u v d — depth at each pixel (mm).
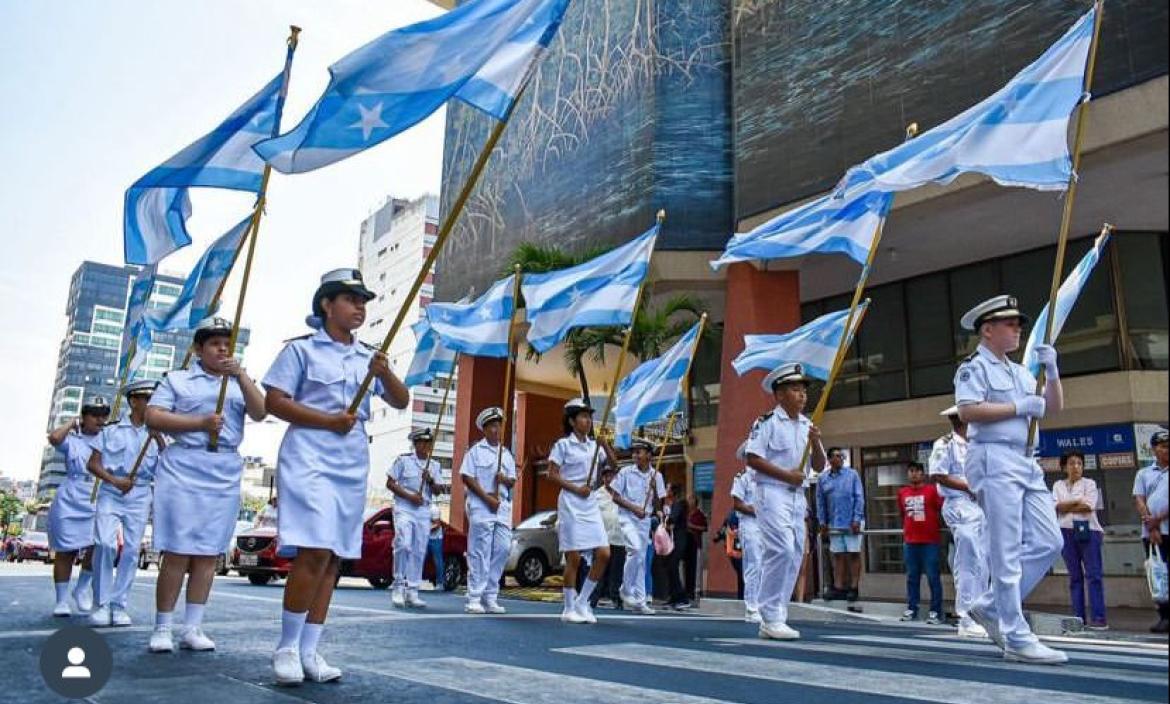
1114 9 11766
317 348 4523
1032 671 4859
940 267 17859
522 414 30719
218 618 7660
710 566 15977
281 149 4875
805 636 7465
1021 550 5406
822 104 15766
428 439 11180
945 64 13992
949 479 8586
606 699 3668
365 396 4453
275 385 4348
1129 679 4516
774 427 7152
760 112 16844
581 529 8602
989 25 13484
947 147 7059
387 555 16734
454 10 5211
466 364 24703
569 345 20312
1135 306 15539
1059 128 6297
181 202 6750
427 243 89188
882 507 17922
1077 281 7203
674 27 19531
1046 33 12734
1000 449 5402
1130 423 14719
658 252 18062
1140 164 12375
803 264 17203
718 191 18328
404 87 5008
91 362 118250
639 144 19422
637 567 11953
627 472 12375
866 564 17844
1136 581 14172
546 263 19641
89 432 8125
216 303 6875
